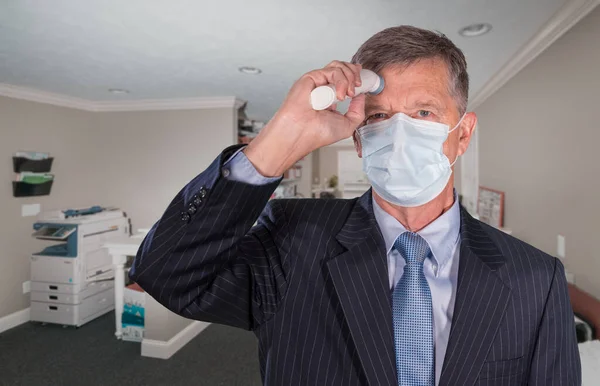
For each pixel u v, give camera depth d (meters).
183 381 2.55
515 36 2.24
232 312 0.61
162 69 2.92
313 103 0.47
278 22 2.04
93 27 2.10
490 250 0.62
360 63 0.62
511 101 3.04
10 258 3.43
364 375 0.56
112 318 3.59
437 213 0.65
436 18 1.98
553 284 0.60
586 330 1.66
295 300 0.62
